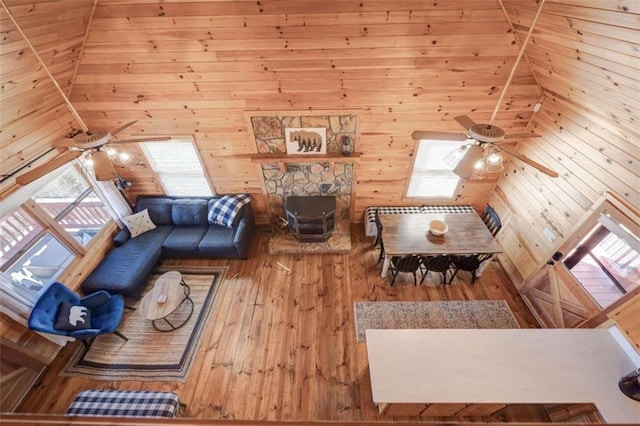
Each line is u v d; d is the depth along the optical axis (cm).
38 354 346
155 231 492
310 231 486
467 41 323
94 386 342
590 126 311
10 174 324
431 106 387
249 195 511
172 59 342
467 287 442
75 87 371
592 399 244
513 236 442
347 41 322
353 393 329
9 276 339
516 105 383
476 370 261
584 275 329
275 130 418
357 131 415
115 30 316
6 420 72
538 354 272
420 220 441
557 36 258
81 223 446
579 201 329
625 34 195
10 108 304
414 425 60
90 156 267
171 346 376
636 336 270
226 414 317
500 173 463
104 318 368
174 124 413
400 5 295
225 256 483
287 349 371
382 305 418
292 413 316
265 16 303
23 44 261
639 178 266
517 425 52
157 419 71
